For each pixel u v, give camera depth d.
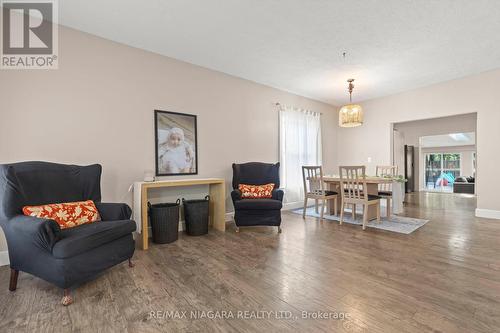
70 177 2.36
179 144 3.57
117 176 3.03
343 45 3.18
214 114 3.97
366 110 5.83
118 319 1.51
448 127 7.17
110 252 2.01
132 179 3.14
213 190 3.75
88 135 2.83
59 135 2.65
